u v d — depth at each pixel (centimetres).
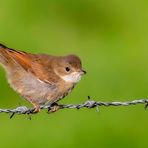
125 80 2098
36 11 2356
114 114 1927
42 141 1861
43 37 2272
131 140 1888
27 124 1894
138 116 1931
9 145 1853
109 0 2434
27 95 1475
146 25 2372
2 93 2022
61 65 1482
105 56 2195
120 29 2362
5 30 2289
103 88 2050
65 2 2398
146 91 2073
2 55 1472
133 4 2427
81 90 2019
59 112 1919
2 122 1906
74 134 1880
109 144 1878
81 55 2198
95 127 1897
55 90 1476
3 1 2362
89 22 2377
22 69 1466
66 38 2273
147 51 2231
